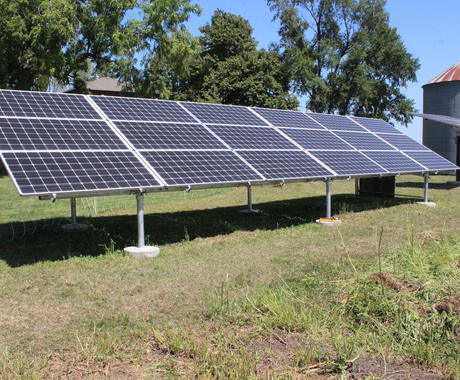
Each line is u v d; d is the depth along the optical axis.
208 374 4.45
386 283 6.45
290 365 4.75
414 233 11.10
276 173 11.12
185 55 31.94
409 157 16.77
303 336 5.44
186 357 4.89
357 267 8.08
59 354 4.98
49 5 26.80
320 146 14.44
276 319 5.76
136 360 4.83
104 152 9.43
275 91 37.59
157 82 32.38
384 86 47.03
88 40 31.30
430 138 34.84
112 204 17.47
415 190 21.86
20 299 6.71
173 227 12.38
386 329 5.43
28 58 30.83
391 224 12.58
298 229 12.04
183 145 10.94
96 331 5.57
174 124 12.05
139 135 10.70
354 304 6.05
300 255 9.23
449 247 8.23
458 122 23.66
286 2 46.78
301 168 12.00
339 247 9.87
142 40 31.70
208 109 14.20
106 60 32.84
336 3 47.06
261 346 5.18
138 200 9.33
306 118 17.12
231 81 35.88
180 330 5.48
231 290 7.08
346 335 5.45
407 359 4.86
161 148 10.43
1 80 29.47
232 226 12.50
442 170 16.78
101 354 4.93
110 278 7.75
